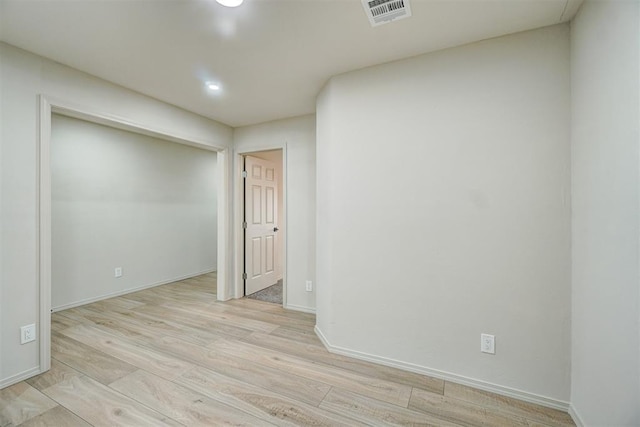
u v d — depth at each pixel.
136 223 4.07
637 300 1.08
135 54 1.99
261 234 4.19
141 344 2.45
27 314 1.94
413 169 2.03
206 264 5.26
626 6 1.11
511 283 1.77
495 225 1.81
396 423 1.56
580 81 1.51
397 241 2.08
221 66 2.16
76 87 2.20
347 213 2.25
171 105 2.94
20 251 1.92
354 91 2.22
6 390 1.81
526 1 1.46
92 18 1.60
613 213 1.22
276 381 1.93
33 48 1.91
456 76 1.90
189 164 4.91
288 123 3.39
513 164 1.76
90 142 3.54
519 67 1.74
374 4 1.50
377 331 2.16
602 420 1.31
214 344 2.46
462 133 1.88
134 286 4.04
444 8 1.52
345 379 1.95
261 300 3.71
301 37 1.79
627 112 1.12
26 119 1.94
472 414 1.63
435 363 1.98
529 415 1.62
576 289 1.58
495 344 1.81
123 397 1.76
